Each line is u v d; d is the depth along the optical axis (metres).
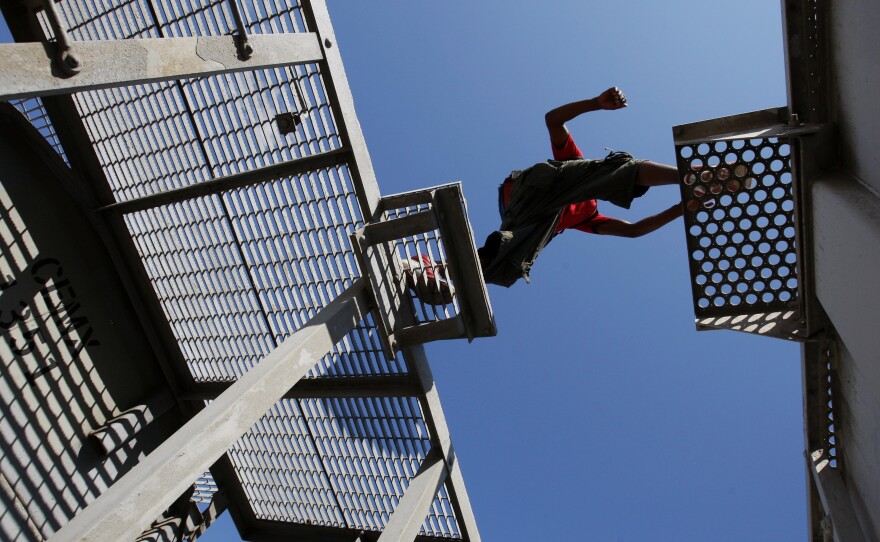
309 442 4.97
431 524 4.80
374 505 4.94
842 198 2.50
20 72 2.22
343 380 4.52
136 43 2.59
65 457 4.30
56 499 4.22
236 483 5.43
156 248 4.66
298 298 4.33
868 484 3.15
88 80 2.41
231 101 4.00
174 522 4.91
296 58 3.41
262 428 5.07
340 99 3.68
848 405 3.39
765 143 3.14
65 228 4.55
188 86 4.07
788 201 3.30
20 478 4.06
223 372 4.87
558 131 3.98
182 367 4.97
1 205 4.22
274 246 4.25
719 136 3.08
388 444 4.64
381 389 4.36
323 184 3.94
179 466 2.52
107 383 4.64
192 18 3.86
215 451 2.66
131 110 4.30
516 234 3.90
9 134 4.35
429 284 3.98
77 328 4.50
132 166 4.46
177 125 4.21
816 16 2.81
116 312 4.78
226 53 3.00
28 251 4.32
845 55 2.57
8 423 4.04
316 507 5.20
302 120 3.82
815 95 2.94
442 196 3.63
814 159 2.87
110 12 4.07
